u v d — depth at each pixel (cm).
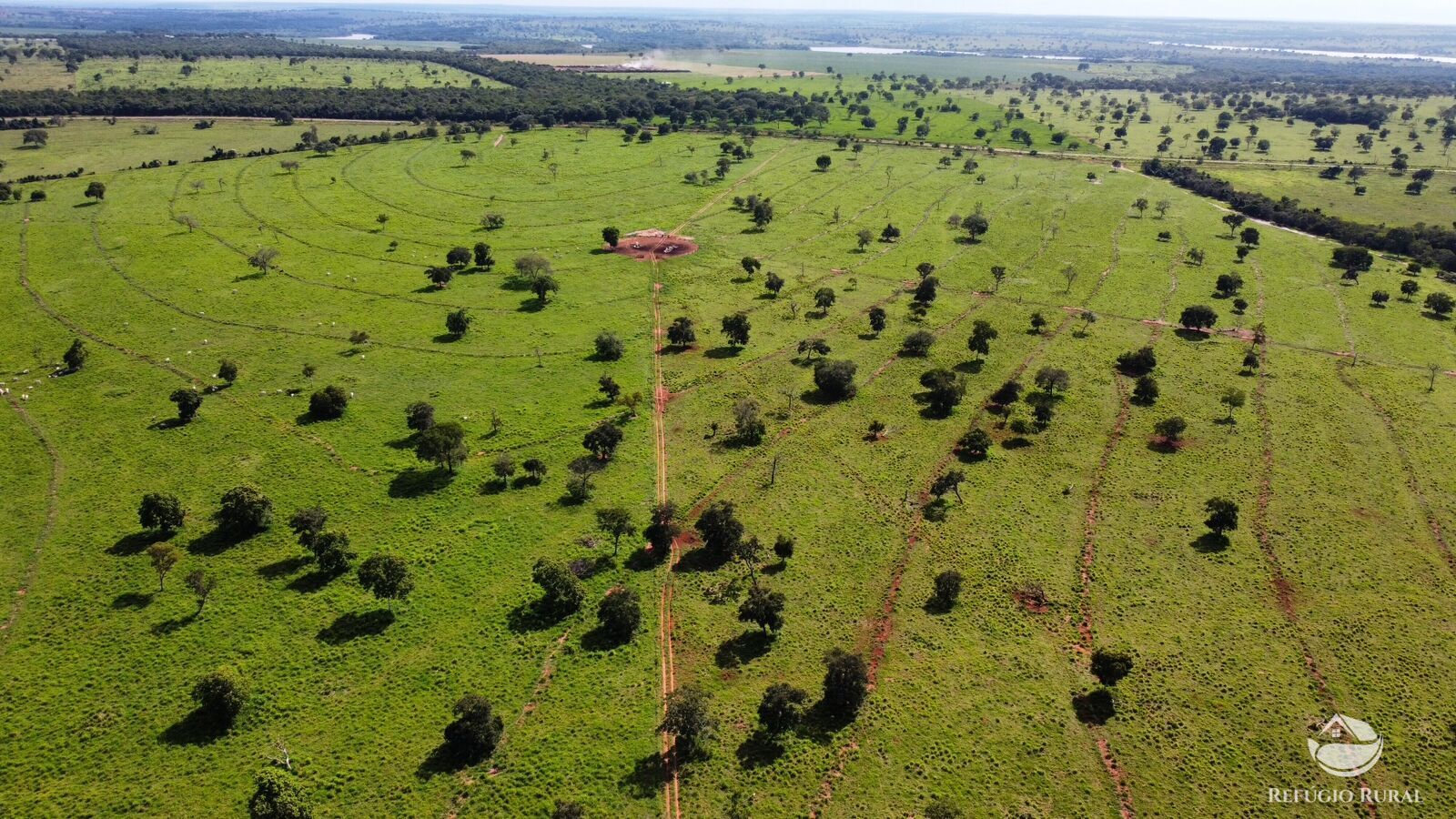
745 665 6656
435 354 11975
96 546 7819
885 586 7562
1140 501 8831
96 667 6462
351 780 5591
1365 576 7681
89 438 9569
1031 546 8106
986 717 6175
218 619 6994
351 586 7438
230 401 10444
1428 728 6062
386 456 9431
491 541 8069
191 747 5816
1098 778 5697
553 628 7019
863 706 6253
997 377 11700
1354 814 5438
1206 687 6438
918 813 5441
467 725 5728
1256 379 11644
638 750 5881
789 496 8912
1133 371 11862
